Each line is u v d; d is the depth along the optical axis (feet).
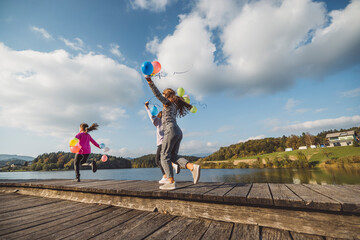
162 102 8.10
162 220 6.54
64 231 5.75
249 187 7.85
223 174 216.13
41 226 6.22
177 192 7.03
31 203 9.77
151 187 8.99
